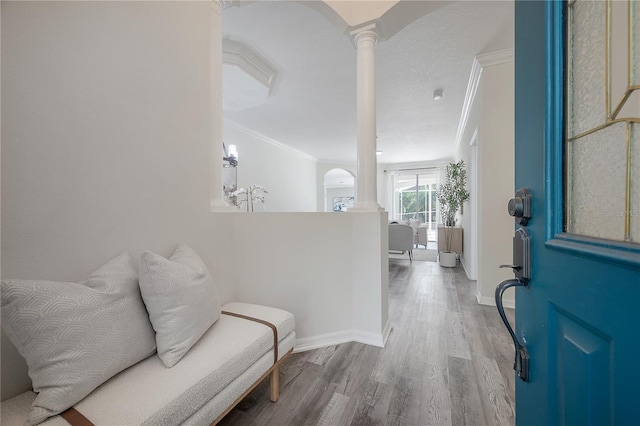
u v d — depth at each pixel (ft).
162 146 4.78
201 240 5.42
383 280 7.06
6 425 2.64
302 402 4.75
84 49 3.75
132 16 4.35
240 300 6.13
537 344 2.01
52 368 2.62
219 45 6.20
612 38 1.52
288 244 6.55
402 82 10.69
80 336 2.79
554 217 1.83
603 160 1.56
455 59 9.20
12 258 3.11
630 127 1.40
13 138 3.12
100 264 3.88
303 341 6.61
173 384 3.09
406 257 20.04
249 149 17.85
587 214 1.65
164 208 4.79
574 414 1.58
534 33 2.07
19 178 3.16
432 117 14.64
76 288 2.99
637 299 1.17
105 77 3.98
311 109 13.76
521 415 2.29
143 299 3.58
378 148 21.85
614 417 1.27
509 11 6.96
